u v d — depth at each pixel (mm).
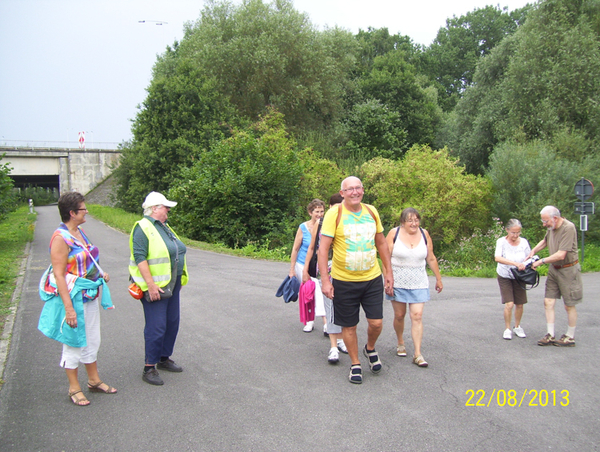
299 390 4160
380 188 19734
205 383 4320
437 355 5133
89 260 3928
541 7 24016
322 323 6410
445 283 10898
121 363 4824
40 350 5215
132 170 27734
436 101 46062
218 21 29500
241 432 3412
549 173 19297
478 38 62094
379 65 43562
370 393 4102
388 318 6816
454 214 18672
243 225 17266
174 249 4457
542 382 4395
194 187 18047
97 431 3430
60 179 50438
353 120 33219
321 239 4340
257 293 8164
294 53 29094
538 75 23156
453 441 3291
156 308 4316
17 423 3553
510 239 5895
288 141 21047
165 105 26156
